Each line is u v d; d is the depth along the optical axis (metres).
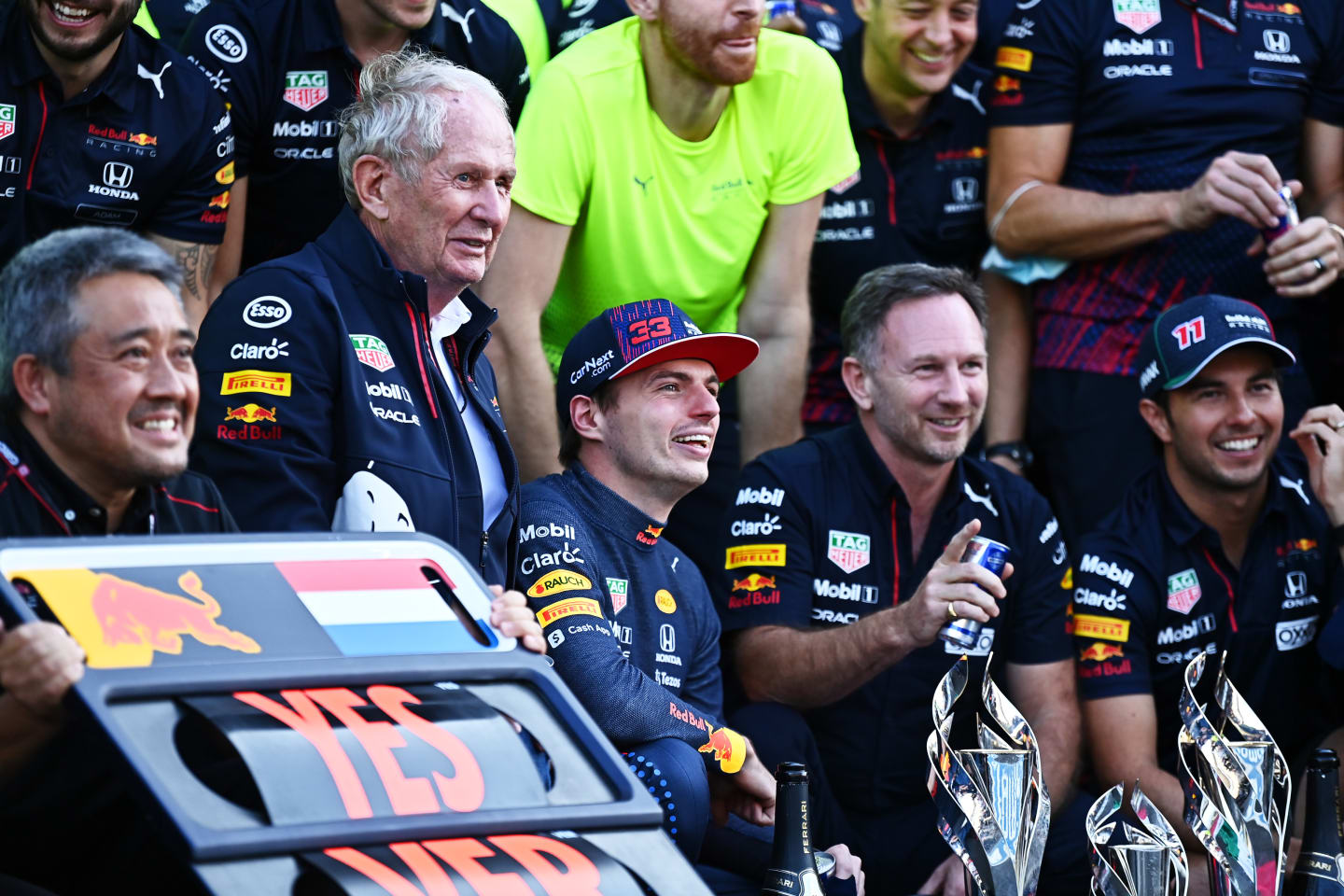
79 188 13.94
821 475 14.77
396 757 7.48
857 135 18.00
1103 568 15.30
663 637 12.60
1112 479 18.06
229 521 10.07
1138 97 17.95
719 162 16.19
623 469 12.59
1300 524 15.78
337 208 15.63
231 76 15.16
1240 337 15.06
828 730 14.20
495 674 8.27
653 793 11.10
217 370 10.88
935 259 18.41
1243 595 15.52
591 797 7.96
